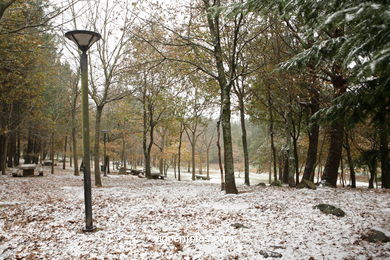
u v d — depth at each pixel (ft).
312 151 45.73
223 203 29.63
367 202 26.25
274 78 39.73
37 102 61.36
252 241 17.29
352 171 53.16
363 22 9.14
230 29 42.80
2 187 43.39
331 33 27.45
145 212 26.53
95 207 29.17
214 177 131.13
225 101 36.24
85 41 20.01
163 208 28.32
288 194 32.42
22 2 27.25
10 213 25.61
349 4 10.12
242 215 23.67
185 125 82.23
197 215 24.63
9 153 89.20
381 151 13.25
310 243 16.48
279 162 76.89
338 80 31.53
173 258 15.07
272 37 42.57
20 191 39.96
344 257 14.32
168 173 147.64
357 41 9.71
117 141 108.88
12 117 67.56
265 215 23.18
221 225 21.02
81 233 19.89
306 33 13.21
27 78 47.67
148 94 72.28
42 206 29.12
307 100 46.39
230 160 36.27
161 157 95.50
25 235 19.30
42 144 107.45
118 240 18.20
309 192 32.94
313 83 39.37
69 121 90.22
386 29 8.63
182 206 29.17
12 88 50.62
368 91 11.67
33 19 24.79
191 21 38.58
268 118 60.23
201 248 16.42
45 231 20.30
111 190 43.78
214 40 36.76
